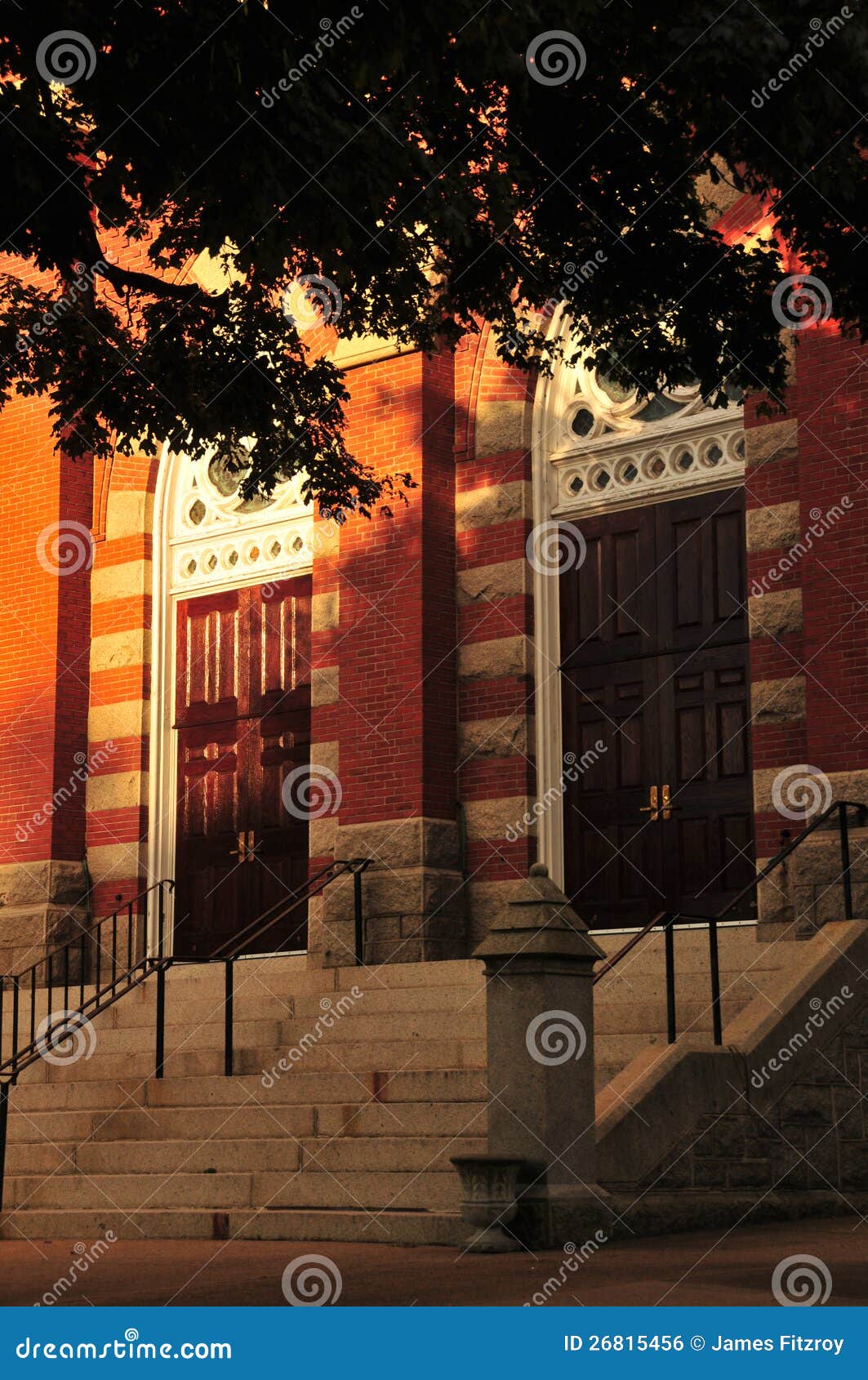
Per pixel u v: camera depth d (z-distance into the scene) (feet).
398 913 52.34
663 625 52.06
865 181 34.27
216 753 60.59
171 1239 36.29
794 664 47.34
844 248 35.60
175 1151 39.40
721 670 50.75
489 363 55.06
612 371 39.83
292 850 58.08
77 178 33.19
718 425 51.52
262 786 59.26
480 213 38.52
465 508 55.01
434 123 35.42
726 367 38.55
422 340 41.70
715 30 31.01
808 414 46.44
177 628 62.44
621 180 37.32
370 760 53.88
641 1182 33.96
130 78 29.78
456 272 39.63
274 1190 36.94
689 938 45.60
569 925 32.96
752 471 48.73
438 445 55.06
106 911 60.95
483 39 29.22
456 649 54.49
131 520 62.95
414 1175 35.14
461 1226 32.01
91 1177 39.50
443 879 52.54
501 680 53.47
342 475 43.47
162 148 30.89
